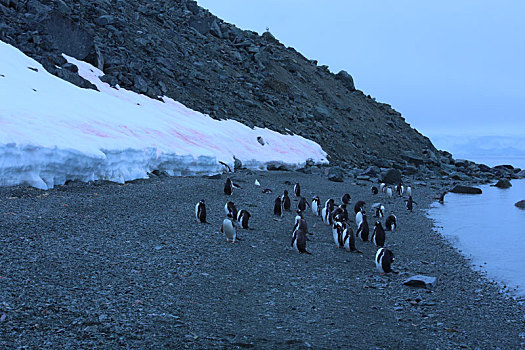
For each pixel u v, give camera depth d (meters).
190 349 6.09
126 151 22.73
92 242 11.06
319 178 38.12
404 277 11.89
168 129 31.94
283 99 60.72
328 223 18.39
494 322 9.08
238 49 67.38
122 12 52.41
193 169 28.86
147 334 6.40
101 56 38.78
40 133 18.53
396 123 82.12
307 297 9.27
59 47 35.50
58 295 7.36
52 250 9.90
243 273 10.47
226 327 7.08
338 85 83.38
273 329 7.22
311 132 55.91
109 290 8.00
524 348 7.68
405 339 7.41
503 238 19.19
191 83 47.78
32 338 5.79
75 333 6.12
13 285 7.45
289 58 77.88
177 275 9.54
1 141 15.57
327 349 6.59
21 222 11.84
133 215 14.92
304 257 12.87
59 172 18.08
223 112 45.81
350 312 8.62
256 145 42.19
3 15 34.34
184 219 15.52
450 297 10.59
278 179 33.31
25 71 27.34
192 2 71.25
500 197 35.66
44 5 38.97
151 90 39.91
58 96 26.23
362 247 15.25
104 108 28.80
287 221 18.20
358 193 31.80
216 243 12.94
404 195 33.97
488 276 13.24
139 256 10.49
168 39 54.53
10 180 15.90
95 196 17.08
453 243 17.98
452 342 7.55
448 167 62.84
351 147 59.34
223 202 20.20
